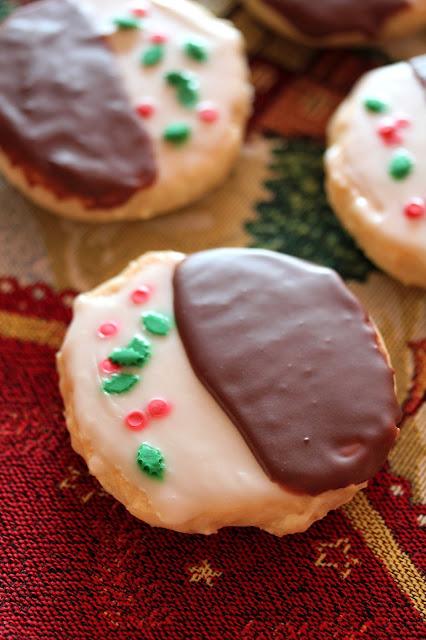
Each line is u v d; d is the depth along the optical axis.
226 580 0.29
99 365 0.28
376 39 0.34
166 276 0.29
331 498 0.28
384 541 0.29
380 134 0.31
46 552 0.29
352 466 0.28
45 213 0.33
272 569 0.29
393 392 0.28
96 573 0.29
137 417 0.28
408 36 0.35
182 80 0.32
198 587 0.29
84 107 0.31
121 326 0.29
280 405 0.28
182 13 0.32
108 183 0.31
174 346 0.29
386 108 0.31
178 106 0.31
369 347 0.29
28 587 0.29
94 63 0.32
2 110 0.31
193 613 0.29
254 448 0.28
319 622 0.28
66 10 0.32
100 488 0.30
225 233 0.32
